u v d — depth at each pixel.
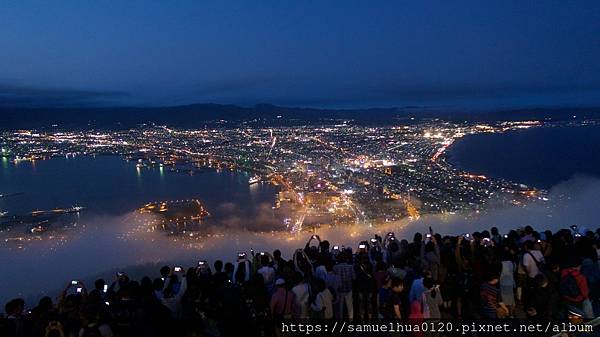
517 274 5.54
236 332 4.69
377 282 5.61
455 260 5.81
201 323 4.43
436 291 5.04
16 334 4.55
